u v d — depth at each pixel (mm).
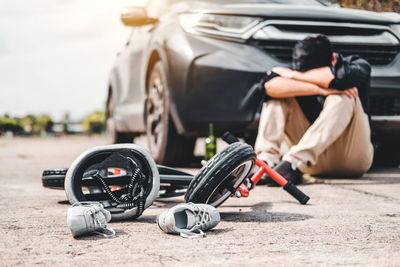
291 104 3625
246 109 3922
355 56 3555
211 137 4086
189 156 4672
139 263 1565
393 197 2967
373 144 3836
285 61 3975
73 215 1879
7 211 2527
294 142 3840
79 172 2191
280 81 3508
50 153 8289
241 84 3922
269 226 2137
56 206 2695
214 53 4035
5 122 75312
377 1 4688
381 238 1904
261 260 1595
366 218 2309
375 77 4062
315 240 1872
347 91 3443
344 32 4117
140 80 5328
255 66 3926
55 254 1675
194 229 1943
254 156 2258
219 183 2176
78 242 1843
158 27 4773
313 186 3449
